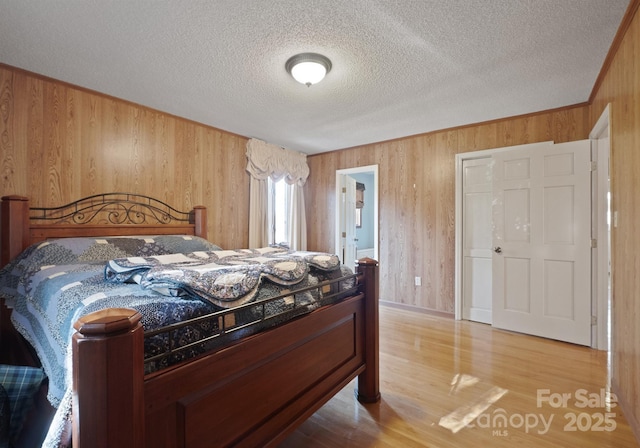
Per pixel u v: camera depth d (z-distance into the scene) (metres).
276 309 1.37
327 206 4.83
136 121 2.98
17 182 2.33
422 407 1.89
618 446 1.57
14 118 2.31
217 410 1.07
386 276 4.20
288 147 4.57
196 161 3.50
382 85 2.57
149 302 1.09
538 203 3.06
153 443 0.88
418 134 3.93
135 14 1.72
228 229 3.85
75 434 0.74
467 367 2.40
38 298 1.57
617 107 2.01
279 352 1.34
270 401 1.29
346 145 4.45
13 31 1.86
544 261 3.03
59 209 2.51
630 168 1.77
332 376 1.65
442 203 3.76
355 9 1.68
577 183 2.87
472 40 1.96
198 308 1.10
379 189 4.28
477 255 3.55
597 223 2.80
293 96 2.79
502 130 3.37
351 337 1.83
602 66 2.27
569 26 1.82
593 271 2.80
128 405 0.76
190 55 2.13
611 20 1.77
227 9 1.68
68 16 1.73
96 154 2.72
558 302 2.95
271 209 4.39
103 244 2.35
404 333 3.15
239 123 3.53
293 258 1.74
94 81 2.52
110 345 0.73
